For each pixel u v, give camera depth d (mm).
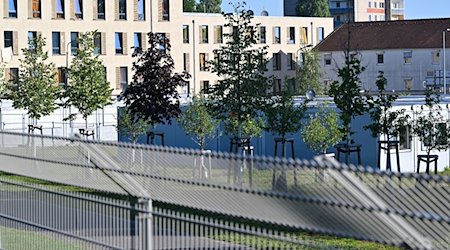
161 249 12086
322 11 150750
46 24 73562
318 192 9734
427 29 94875
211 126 40062
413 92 90688
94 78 45719
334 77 96125
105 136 59656
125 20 77000
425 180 8617
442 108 37969
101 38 75938
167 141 46094
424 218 8688
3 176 16547
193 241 11500
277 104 35750
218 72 35000
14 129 52344
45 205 14805
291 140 39562
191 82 90562
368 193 9242
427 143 34750
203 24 91812
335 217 9695
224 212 11070
